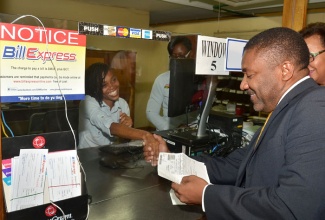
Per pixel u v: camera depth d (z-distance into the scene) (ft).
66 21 2.48
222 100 6.87
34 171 2.31
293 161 2.18
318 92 2.35
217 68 4.19
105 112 5.71
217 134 4.72
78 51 2.50
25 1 7.66
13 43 2.13
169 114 4.76
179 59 4.59
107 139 5.60
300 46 2.52
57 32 2.34
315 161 2.09
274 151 2.44
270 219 2.16
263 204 2.19
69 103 3.72
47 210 2.33
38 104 3.62
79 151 4.81
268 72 2.55
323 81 3.61
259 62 2.56
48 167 2.38
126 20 9.70
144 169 4.15
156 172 4.06
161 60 10.94
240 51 4.40
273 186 2.34
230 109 6.66
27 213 2.24
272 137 2.50
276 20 8.48
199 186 2.65
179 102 4.68
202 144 4.39
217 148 4.57
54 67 2.38
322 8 6.68
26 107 3.54
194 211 3.01
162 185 3.65
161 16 10.34
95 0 8.57
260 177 2.56
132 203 3.13
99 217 2.80
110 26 2.70
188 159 3.68
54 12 8.56
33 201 2.31
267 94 2.64
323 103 2.26
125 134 4.93
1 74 2.12
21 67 2.20
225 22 9.94
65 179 2.47
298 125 2.26
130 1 8.21
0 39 2.07
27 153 2.27
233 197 2.35
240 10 7.96
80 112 5.45
